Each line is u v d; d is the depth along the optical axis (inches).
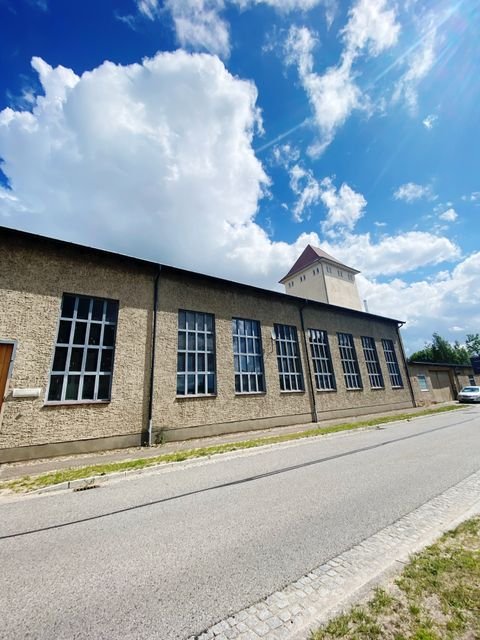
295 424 545.6
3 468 286.8
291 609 98.3
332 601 100.8
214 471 276.7
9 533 163.6
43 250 367.6
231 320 519.5
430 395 949.8
